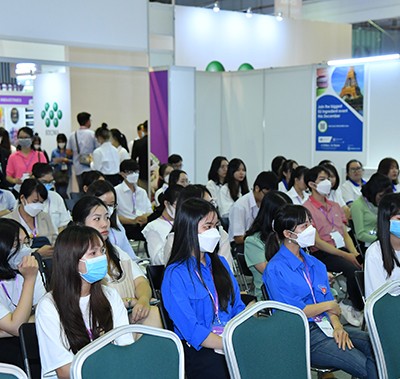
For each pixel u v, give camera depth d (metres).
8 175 6.82
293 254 3.22
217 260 3.06
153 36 8.94
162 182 7.16
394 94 8.37
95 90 10.39
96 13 7.40
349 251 4.97
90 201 3.27
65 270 2.34
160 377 2.09
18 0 6.76
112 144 8.46
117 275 3.22
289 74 9.45
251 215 5.09
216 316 2.94
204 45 10.59
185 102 8.75
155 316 3.04
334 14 13.50
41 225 4.55
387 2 12.64
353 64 8.63
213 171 6.66
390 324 2.66
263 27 11.35
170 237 3.57
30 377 2.47
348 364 2.90
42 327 2.32
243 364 2.27
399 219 3.22
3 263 2.81
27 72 10.30
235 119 10.37
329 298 3.28
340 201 6.09
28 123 11.34
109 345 2.01
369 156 8.77
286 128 9.59
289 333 2.44
